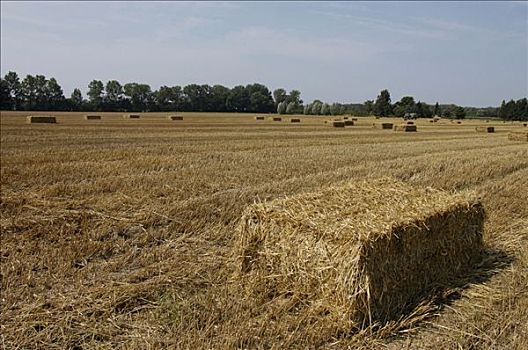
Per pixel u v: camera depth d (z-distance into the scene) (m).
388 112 106.38
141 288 5.52
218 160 16.25
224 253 6.84
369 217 5.37
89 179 12.27
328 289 4.93
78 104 115.00
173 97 122.25
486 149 21.97
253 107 125.44
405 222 5.25
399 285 5.18
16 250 6.87
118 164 14.73
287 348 4.20
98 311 4.99
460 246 6.15
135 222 8.34
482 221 6.57
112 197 10.19
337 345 4.35
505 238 7.58
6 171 13.02
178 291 5.48
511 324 4.70
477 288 5.62
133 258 6.69
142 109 119.81
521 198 10.55
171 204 9.57
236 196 10.32
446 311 5.04
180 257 6.66
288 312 4.96
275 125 45.91
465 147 23.09
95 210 9.13
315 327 4.56
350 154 18.67
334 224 5.16
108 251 6.98
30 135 26.72
